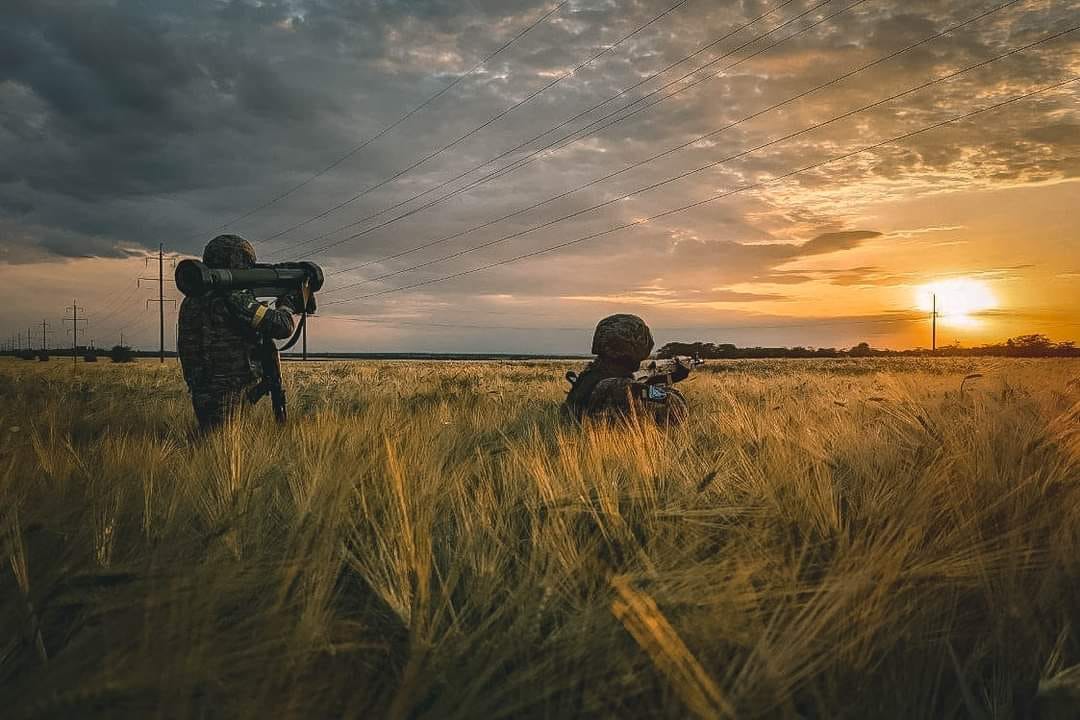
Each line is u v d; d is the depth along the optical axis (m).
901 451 3.56
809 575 2.19
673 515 2.55
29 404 9.75
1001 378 7.00
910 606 1.86
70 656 1.46
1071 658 1.85
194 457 3.80
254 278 6.50
